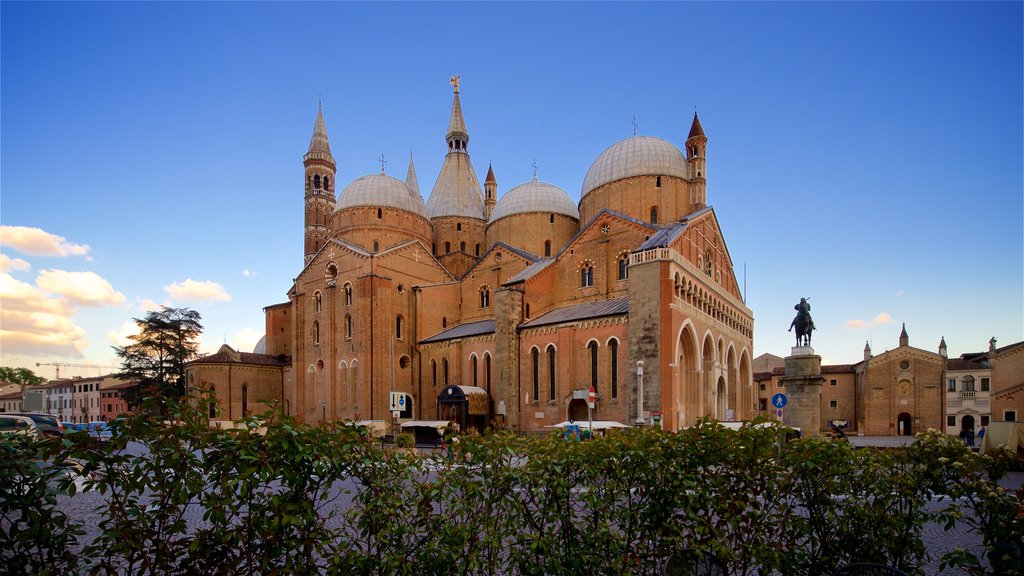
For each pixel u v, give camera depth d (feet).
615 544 29.71
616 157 230.48
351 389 226.38
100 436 23.66
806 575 32.63
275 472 23.09
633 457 29.53
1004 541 30.42
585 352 171.22
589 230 211.00
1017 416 216.54
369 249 249.55
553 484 28.76
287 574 23.75
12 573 22.40
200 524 51.29
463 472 28.68
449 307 250.57
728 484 30.73
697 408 164.25
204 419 23.75
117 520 23.02
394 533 26.40
